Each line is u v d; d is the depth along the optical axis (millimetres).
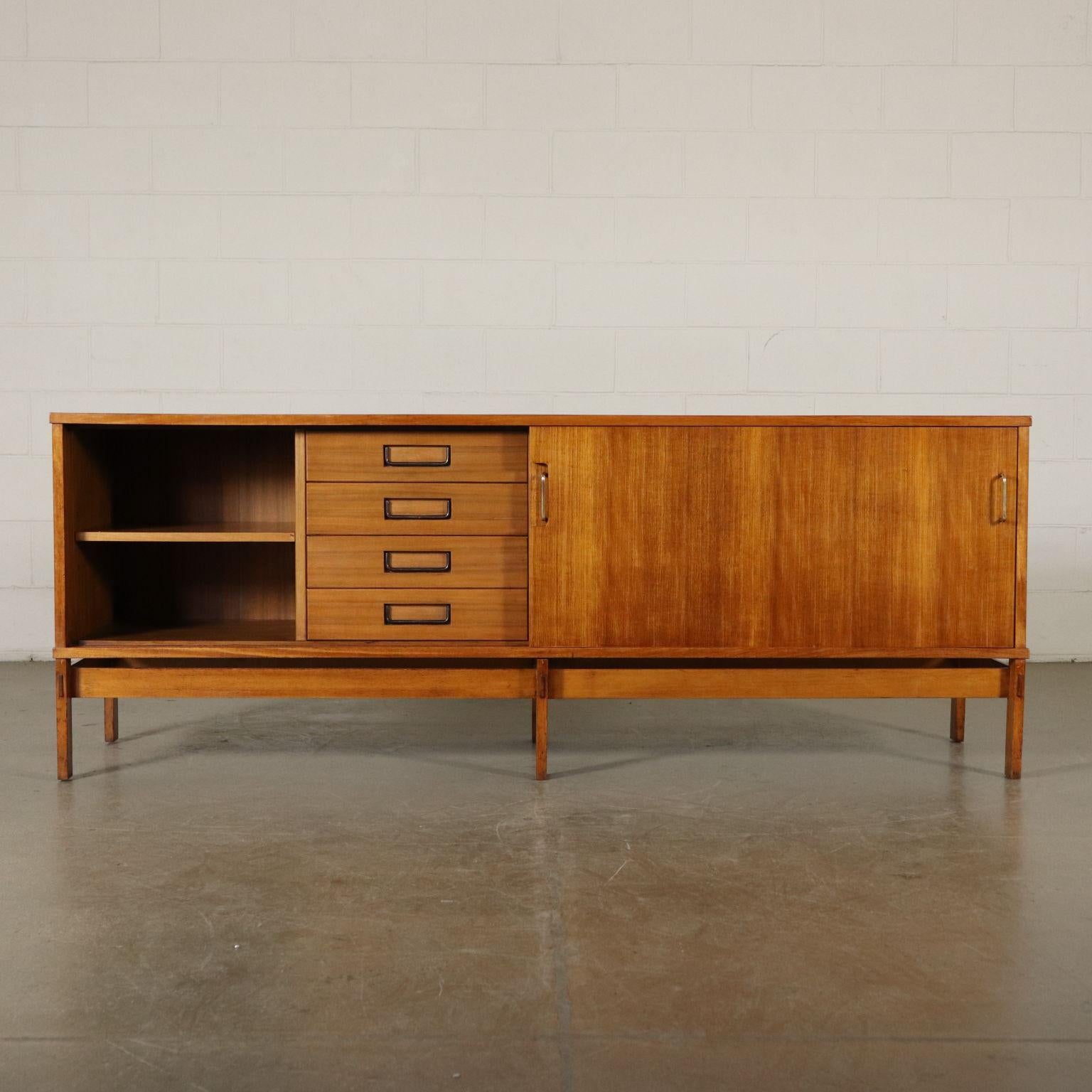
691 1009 1333
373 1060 1219
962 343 3578
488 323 3553
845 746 2617
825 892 1699
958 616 2312
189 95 3492
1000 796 2221
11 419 3523
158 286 3520
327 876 1757
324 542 2334
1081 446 3592
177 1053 1230
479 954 1477
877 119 3537
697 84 3523
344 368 3551
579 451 2285
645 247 3549
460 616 2344
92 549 2502
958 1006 1344
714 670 2322
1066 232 3561
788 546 2301
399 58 3502
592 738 2686
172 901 1650
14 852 1864
